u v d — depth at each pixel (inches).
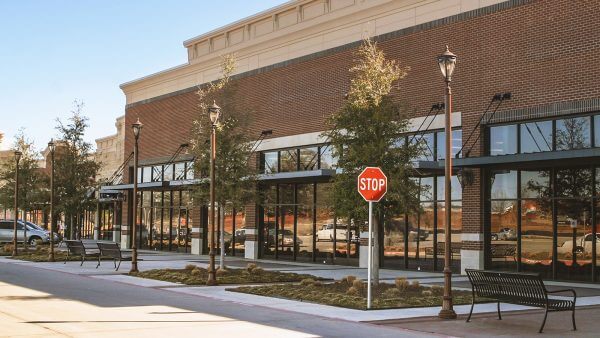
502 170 924.0
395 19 1085.8
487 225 933.2
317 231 1214.9
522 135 895.7
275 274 890.1
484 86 941.8
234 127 979.3
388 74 745.6
